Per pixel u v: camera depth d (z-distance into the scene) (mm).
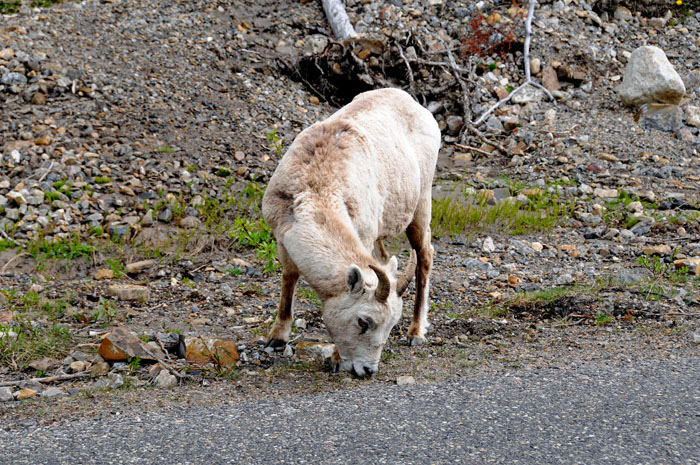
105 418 6699
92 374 7840
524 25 20766
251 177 14836
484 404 6891
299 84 19375
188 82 18031
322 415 6699
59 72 17016
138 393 7348
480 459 5789
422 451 5934
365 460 5793
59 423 6594
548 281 11352
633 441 6059
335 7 20953
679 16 23094
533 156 17094
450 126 18562
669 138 17750
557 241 13359
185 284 11164
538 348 8594
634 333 9000
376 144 8406
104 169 14312
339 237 7332
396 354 8602
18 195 13047
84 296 10484
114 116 16109
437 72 19609
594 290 10609
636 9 23062
